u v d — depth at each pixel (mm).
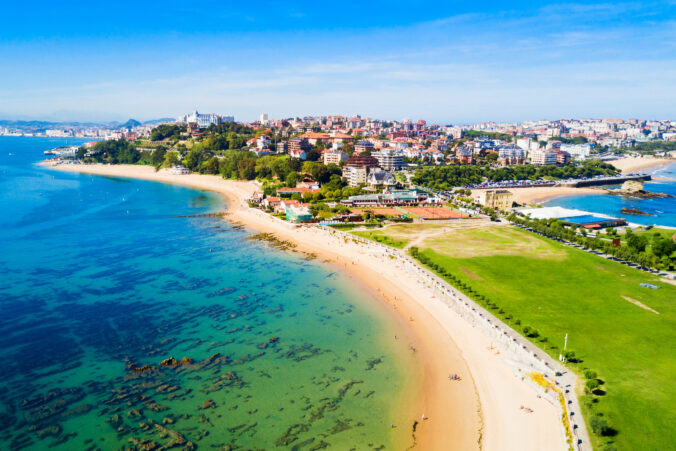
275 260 192375
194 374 103750
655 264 172375
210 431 84562
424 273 164625
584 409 85625
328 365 107875
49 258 192250
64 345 116500
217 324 129875
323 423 87062
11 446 80125
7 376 102062
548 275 163750
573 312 130500
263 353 113500
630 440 77188
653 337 115062
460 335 121500
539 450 78188
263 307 142250
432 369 105562
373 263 185875
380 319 133250
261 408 91500
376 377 102625
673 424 81062
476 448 80000
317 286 161125
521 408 89875
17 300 145500
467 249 199750
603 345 110750
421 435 83562
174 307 141750
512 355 108688
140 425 86188
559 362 102688
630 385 93562
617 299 140625
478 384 99000
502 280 158250
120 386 98812
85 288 157250
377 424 86812
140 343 118125
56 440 81750
